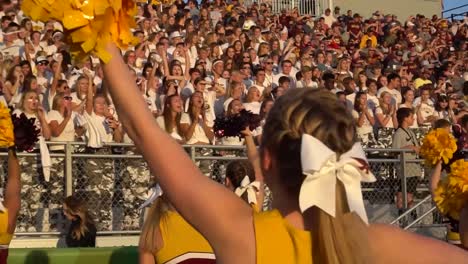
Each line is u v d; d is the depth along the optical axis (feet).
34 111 26.73
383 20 68.18
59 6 5.22
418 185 31.35
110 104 31.01
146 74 36.63
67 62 34.65
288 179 5.90
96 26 5.30
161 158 5.77
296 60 49.21
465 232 12.55
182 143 28.37
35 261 20.18
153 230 12.82
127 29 5.52
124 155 26.86
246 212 5.87
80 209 23.43
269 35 53.11
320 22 63.16
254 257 5.68
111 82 5.66
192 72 37.11
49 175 25.41
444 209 12.76
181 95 35.86
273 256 5.67
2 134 13.65
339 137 5.85
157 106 34.58
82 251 20.68
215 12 56.49
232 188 16.63
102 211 26.48
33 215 25.48
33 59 37.55
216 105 35.68
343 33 63.21
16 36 38.37
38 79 33.76
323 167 5.73
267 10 63.41
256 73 40.57
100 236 26.25
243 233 5.74
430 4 83.76
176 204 5.82
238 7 59.72
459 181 12.45
